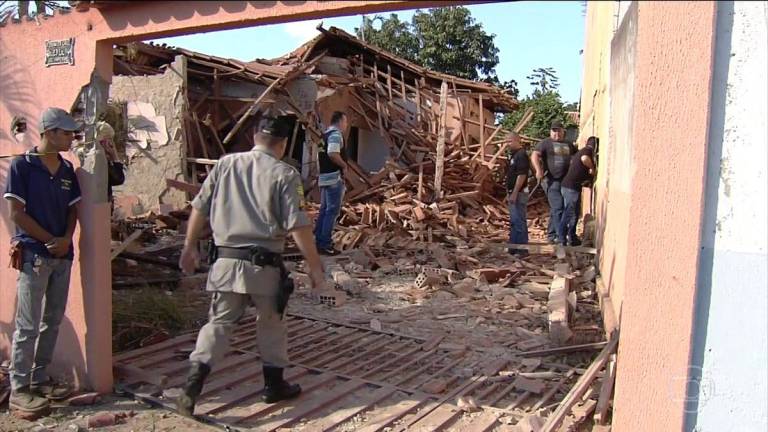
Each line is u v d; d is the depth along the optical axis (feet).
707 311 10.60
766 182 10.04
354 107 51.37
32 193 13.15
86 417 13.35
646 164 9.82
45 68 14.26
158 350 17.19
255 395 14.57
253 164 13.07
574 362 17.24
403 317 21.47
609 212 22.80
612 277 20.29
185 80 42.45
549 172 33.73
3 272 15.35
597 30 32.35
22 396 13.47
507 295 24.06
